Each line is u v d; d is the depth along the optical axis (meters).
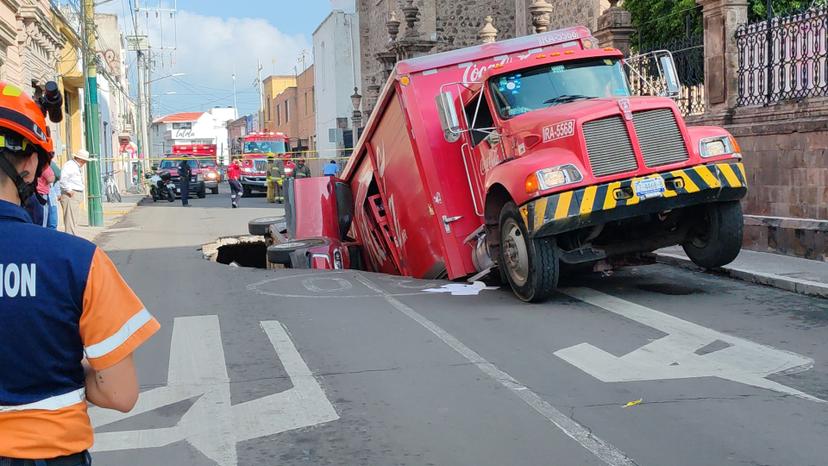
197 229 23.23
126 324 2.43
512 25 33.94
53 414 2.38
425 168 10.83
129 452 5.26
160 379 6.95
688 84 14.73
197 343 8.24
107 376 2.43
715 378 6.38
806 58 11.73
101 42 42.34
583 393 6.11
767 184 12.41
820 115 11.48
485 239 10.44
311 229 14.23
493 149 10.23
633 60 15.55
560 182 8.69
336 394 6.34
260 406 6.11
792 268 10.52
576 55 10.28
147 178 51.09
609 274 11.38
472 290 10.55
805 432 5.16
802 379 6.28
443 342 7.84
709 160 9.05
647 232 10.08
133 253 17.23
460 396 6.16
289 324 9.01
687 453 4.88
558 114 9.12
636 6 18.56
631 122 8.88
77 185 19.58
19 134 2.42
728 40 13.27
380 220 12.91
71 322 2.37
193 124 83.69
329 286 11.50
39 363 2.35
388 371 6.92
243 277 12.80
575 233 9.48
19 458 2.33
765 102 12.60
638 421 5.46
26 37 21.56
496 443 5.17
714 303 9.12
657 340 7.59
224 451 5.23
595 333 7.95
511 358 7.18
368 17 44.25
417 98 10.93
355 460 4.98
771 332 7.72
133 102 71.56
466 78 11.09
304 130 62.47
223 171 70.25
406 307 9.66
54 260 2.33
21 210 2.40
